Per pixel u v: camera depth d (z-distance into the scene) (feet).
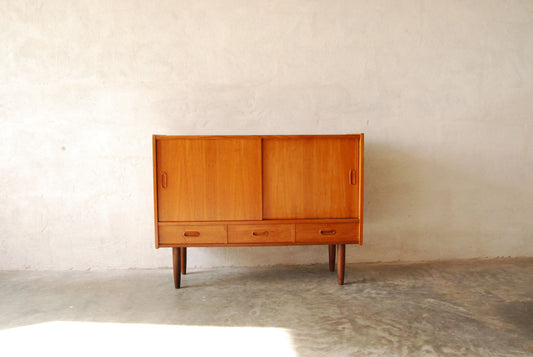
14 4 10.41
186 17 10.66
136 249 10.97
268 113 10.91
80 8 10.52
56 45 10.53
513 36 11.14
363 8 10.85
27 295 9.10
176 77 10.74
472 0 11.01
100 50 10.60
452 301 8.53
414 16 10.94
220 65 10.77
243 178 9.19
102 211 10.85
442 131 11.17
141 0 10.59
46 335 7.16
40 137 10.65
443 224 11.35
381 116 11.05
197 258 11.07
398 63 10.99
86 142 10.71
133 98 10.72
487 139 11.27
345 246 10.59
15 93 10.53
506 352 6.44
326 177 9.30
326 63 10.89
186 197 9.17
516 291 9.04
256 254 11.13
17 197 10.72
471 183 11.32
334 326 7.41
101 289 9.47
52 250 10.87
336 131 11.02
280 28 10.78
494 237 11.46
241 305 8.46
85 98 10.64
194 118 10.84
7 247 10.82
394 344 6.72
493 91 11.20
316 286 9.54
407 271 10.53
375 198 11.20
